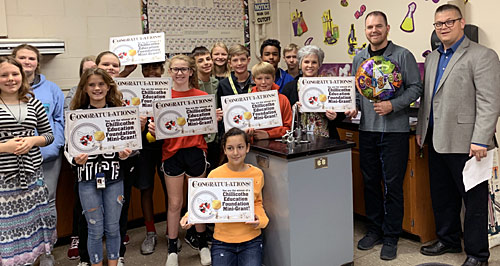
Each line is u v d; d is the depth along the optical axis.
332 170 2.74
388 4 3.94
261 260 2.65
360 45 4.23
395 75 2.94
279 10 5.03
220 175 2.66
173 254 3.04
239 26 4.95
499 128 3.26
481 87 2.64
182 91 3.03
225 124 2.90
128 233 3.74
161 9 4.47
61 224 3.49
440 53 2.91
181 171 2.96
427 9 3.64
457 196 3.04
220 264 2.57
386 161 3.12
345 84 3.05
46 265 3.06
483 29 3.34
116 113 2.56
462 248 3.18
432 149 3.02
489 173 2.72
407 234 3.40
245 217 2.53
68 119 2.48
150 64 3.32
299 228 2.65
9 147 2.49
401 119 3.06
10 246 2.61
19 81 2.54
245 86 3.36
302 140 2.89
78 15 4.09
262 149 2.71
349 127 3.66
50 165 3.14
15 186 2.59
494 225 3.12
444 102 2.79
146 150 3.26
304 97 3.07
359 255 3.15
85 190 2.60
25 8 3.86
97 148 2.54
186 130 2.85
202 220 2.53
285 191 2.60
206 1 4.70
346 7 4.34
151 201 3.39
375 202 3.30
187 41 4.64
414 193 3.27
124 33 4.32
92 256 2.72
